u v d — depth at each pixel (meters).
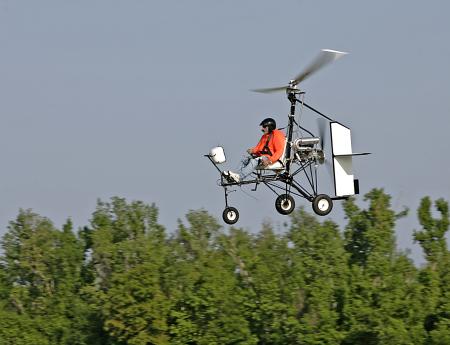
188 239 70.69
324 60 51.56
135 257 71.12
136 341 64.00
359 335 63.00
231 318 63.06
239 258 67.75
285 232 68.62
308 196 60.06
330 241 66.12
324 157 58.59
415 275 69.00
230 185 57.84
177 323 65.81
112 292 65.44
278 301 64.25
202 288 64.19
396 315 64.62
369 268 66.88
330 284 65.75
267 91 57.22
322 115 58.31
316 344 62.34
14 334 75.25
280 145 57.28
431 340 62.97
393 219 72.06
